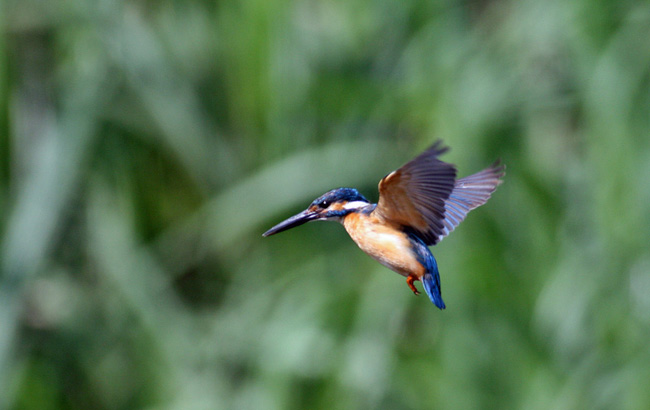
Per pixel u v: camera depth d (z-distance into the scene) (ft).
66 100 47.67
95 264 49.85
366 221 22.02
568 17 46.19
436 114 45.55
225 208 45.01
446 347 44.88
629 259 44.93
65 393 48.67
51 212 44.75
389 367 44.16
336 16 49.26
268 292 46.65
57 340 48.67
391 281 45.11
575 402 43.78
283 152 45.96
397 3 47.55
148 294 47.80
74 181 45.57
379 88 45.91
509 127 46.47
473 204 22.30
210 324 48.78
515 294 45.11
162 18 49.19
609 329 45.11
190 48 48.98
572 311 45.70
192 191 50.65
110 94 47.73
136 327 48.78
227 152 47.93
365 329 44.65
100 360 48.93
